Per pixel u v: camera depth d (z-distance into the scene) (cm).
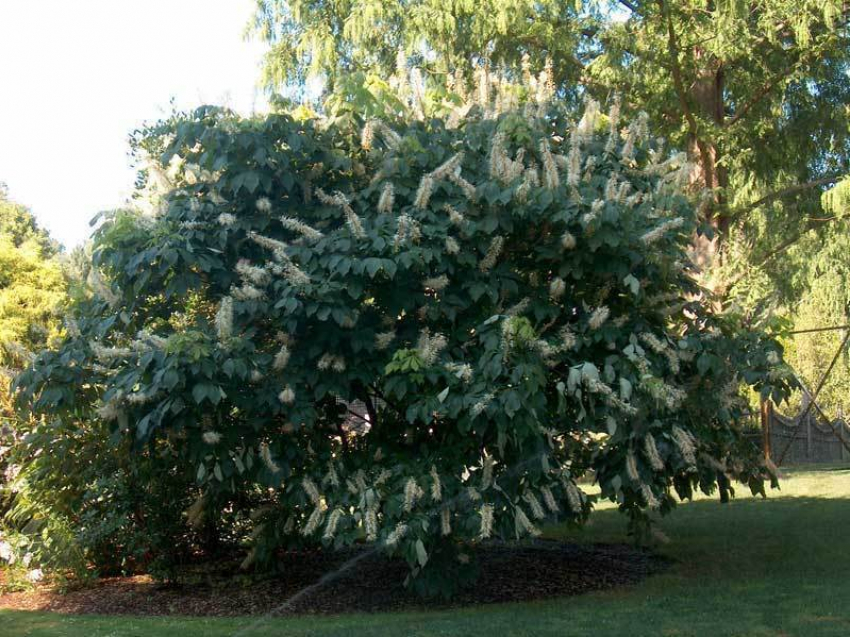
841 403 2138
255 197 609
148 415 544
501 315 552
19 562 789
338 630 560
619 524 1004
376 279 570
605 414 569
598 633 524
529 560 810
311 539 682
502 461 582
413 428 624
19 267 1111
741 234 1246
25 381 614
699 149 1269
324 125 634
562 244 572
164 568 751
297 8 1327
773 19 1123
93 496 770
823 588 631
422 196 560
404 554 548
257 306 564
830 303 1499
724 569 741
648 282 622
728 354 640
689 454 581
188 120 605
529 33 1167
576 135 604
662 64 1166
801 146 1395
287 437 602
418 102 672
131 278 595
